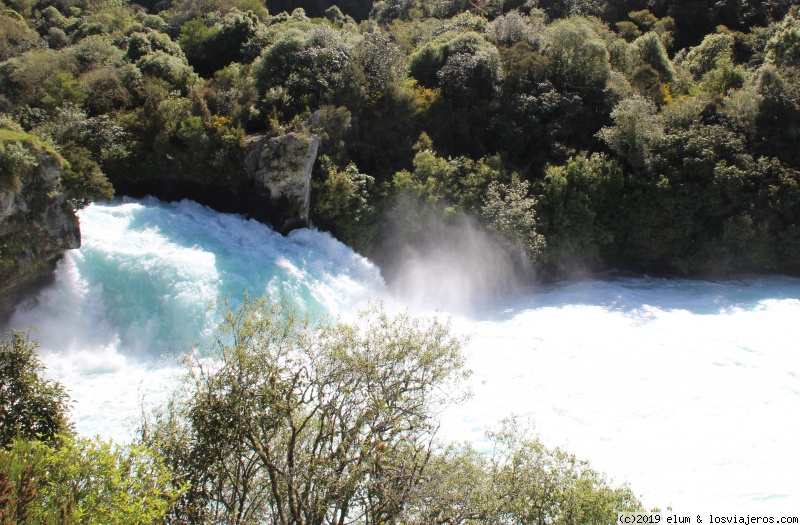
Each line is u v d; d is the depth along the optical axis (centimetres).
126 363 3133
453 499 1591
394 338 2098
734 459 2595
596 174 4650
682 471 2530
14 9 7656
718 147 4819
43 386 1880
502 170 4616
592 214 4581
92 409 2698
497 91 5172
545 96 5088
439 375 1809
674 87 5884
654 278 4756
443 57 5400
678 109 4988
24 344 1966
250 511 1708
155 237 3797
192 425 1656
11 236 3098
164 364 3130
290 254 4028
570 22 5872
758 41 6825
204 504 1566
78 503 1230
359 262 4225
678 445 2684
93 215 3812
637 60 6059
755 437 2725
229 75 4841
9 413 1781
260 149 4178
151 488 1368
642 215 4681
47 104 4550
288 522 1590
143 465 1403
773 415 2877
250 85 4731
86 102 4619
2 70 5066
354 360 1725
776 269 4934
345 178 4222
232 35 5922
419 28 6806
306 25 6334
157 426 1761
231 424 1570
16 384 1828
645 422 2831
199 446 1585
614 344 3569
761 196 4700
